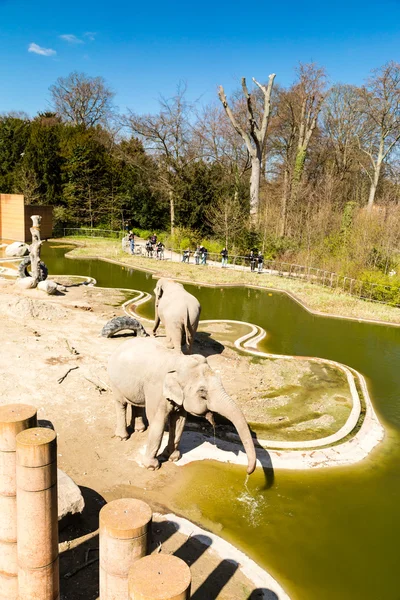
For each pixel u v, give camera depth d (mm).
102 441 8586
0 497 4102
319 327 18828
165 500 7242
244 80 35125
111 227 49344
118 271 29438
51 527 4062
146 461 7887
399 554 6617
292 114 45594
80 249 37219
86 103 62594
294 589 5871
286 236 34906
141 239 47094
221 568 5930
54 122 60062
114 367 8078
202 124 44906
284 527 6953
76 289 22109
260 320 19547
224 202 39031
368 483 8250
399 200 35156
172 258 35688
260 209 37812
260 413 10516
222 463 8344
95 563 5750
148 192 49469
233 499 7453
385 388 12789
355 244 27625
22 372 10547
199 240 39000
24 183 45875
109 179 50000
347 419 10508
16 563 4285
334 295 24328
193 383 6930
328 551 6555
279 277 29641
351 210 32250
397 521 7305
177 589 2957
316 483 8094
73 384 10422
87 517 6621
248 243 34938
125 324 13852
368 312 21109
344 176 46219
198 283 26875
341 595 5836
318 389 12211
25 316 14680
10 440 3975
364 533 6973
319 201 36625
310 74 39062
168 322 12102
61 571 5574
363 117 44500
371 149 44438
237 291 25844
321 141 48625
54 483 4012
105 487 7371
